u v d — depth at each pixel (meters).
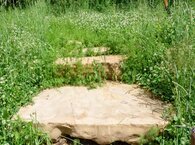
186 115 1.64
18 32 2.58
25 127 1.63
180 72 1.84
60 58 2.33
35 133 1.62
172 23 2.42
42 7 3.58
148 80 2.02
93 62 2.18
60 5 4.16
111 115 1.73
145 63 2.16
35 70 2.14
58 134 1.68
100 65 2.18
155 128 1.62
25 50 2.28
